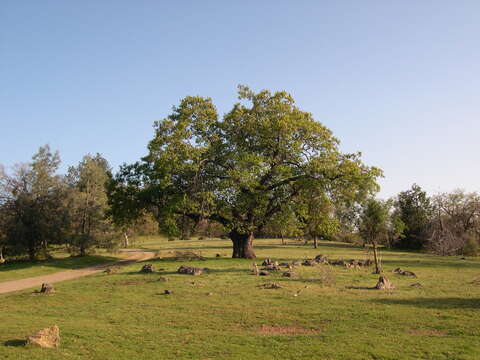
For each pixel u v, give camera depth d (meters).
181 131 34.56
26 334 11.09
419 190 66.56
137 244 77.94
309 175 35.84
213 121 36.94
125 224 41.53
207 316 13.25
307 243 69.94
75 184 47.38
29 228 40.78
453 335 10.20
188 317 13.18
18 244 39.47
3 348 9.63
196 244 72.50
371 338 10.03
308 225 39.47
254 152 37.09
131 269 29.20
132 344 10.10
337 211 36.66
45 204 42.22
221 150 36.38
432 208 65.94
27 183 41.69
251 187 34.81
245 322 12.32
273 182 37.59
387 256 43.16
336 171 35.44
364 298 15.58
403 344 9.45
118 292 18.86
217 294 17.44
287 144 36.75
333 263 30.11
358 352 8.96
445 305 13.84
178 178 36.31
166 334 11.07
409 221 65.06
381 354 8.73
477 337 9.87
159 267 30.11
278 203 37.09
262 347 9.62
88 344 10.10
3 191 40.72
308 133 36.78
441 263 32.91
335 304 14.48
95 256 44.69
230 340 10.33
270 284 19.50
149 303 15.84
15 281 26.86
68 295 18.50
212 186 35.34
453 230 60.66
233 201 35.84
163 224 36.69
